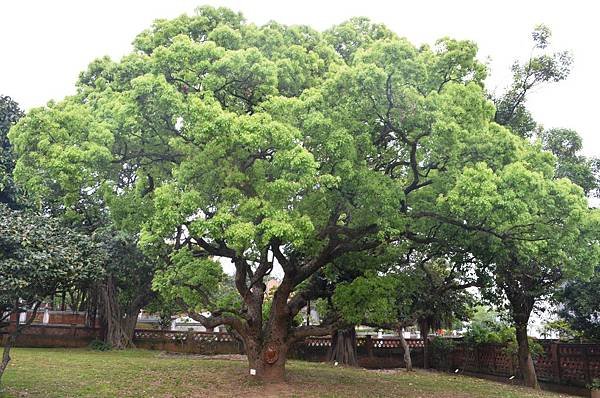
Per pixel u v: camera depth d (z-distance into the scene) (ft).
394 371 60.44
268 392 36.91
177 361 55.11
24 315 67.36
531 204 30.22
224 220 29.37
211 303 40.60
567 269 37.14
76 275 28.73
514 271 49.83
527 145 38.70
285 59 35.17
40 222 30.81
